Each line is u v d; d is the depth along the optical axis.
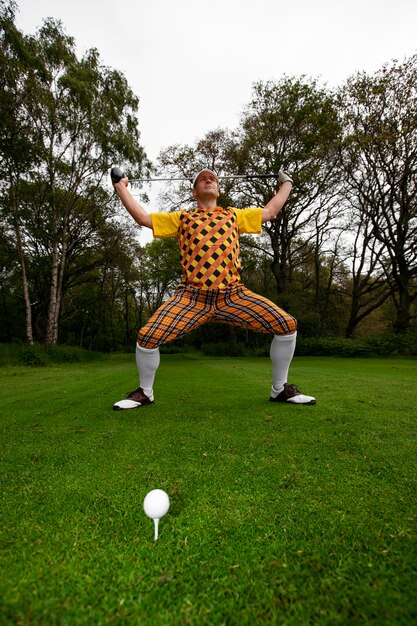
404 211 16.91
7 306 28.95
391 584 0.77
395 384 4.19
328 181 18.30
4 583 0.77
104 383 4.65
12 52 11.85
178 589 0.76
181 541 0.93
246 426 2.10
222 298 2.86
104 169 17.12
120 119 17.11
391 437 1.86
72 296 30.17
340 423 2.15
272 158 17.45
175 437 1.88
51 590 0.75
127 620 0.67
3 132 11.44
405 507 1.10
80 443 1.79
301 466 1.45
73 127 15.09
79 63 15.48
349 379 4.87
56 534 0.96
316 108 16.44
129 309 41.12
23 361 11.95
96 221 20.00
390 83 14.61
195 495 1.20
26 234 17.45
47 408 2.82
